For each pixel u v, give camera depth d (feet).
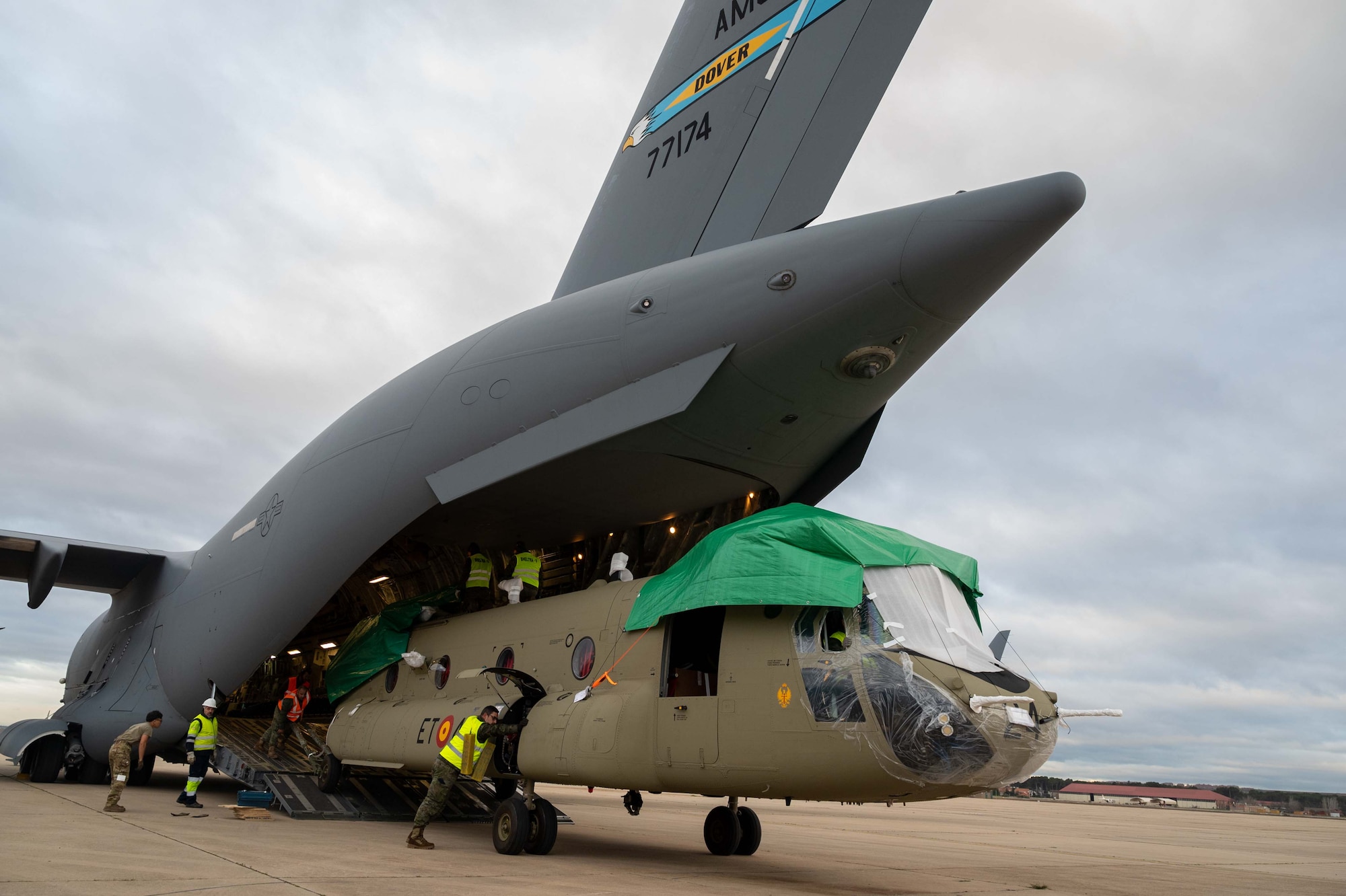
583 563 44.70
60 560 52.42
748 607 25.98
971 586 26.91
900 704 22.27
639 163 39.73
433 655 38.86
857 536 25.26
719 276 31.09
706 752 25.34
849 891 24.39
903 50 30.27
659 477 36.27
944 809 120.37
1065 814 118.01
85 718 52.85
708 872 27.04
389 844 29.66
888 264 27.22
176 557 54.39
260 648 42.37
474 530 42.91
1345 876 40.11
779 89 34.06
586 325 34.32
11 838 25.53
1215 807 268.41
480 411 35.99
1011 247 25.82
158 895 17.54
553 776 28.91
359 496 38.88
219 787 55.11
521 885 21.53
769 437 33.30
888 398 32.73
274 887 19.15
